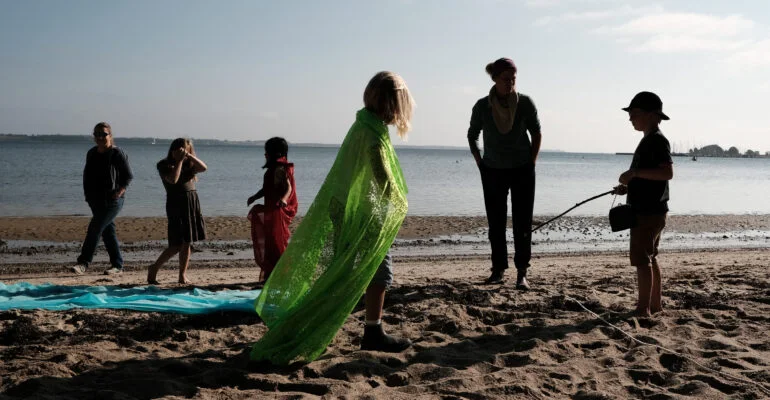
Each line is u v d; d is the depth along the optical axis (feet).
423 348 15.76
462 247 50.49
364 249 13.87
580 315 19.29
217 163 260.01
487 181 23.98
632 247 18.97
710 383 13.53
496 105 22.91
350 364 14.08
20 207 79.51
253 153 510.17
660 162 17.84
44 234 53.31
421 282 25.14
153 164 228.84
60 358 14.35
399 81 14.24
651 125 18.22
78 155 310.65
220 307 19.20
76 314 18.79
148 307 19.35
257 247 23.71
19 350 15.06
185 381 13.28
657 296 19.81
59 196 96.07
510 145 23.36
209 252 45.52
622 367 14.49
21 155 300.61
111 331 17.11
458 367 14.43
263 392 12.57
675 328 17.71
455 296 21.42
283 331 13.96
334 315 13.98
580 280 26.48
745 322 18.62
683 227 69.10
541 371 14.06
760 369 14.33
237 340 16.60
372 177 13.76
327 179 14.11
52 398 11.89
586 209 90.02
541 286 24.27
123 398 11.98
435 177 184.14
